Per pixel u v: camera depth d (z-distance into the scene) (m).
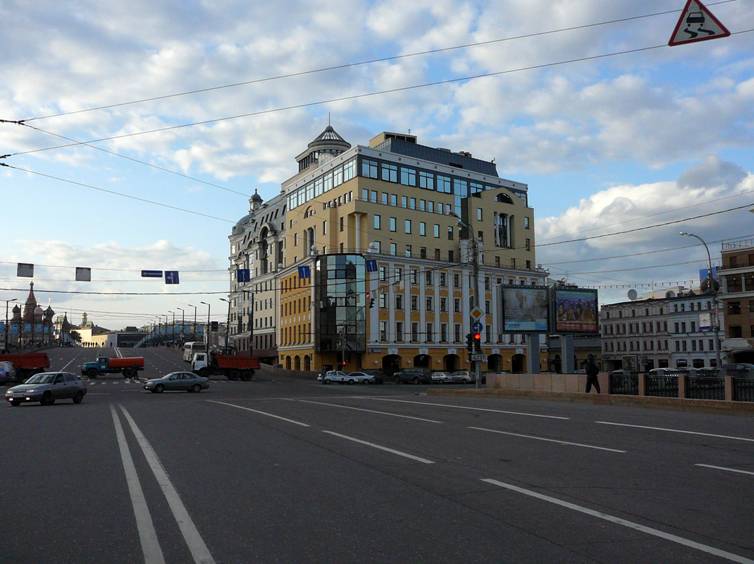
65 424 19.06
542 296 47.69
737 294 79.25
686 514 7.46
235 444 14.06
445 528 6.89
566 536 6.54
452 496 8.53
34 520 7.36
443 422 18.88
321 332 73.31
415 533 6.70
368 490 8.96
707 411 21.80
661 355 108.94
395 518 7.34
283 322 87.19
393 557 5.88
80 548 6.25
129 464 11.30
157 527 7.01
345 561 5.78
